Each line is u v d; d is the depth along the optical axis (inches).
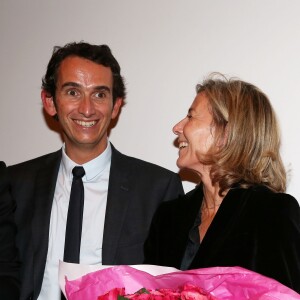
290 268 45.0
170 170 70.5
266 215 48.3
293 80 64.7
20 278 61.4
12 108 81.5
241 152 52.3
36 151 79.9
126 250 61.6
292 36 64.8
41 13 79.8
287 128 64.9
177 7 71.2
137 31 73.6
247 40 67.1
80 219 63.7
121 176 66.1
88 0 76.7
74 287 36.8
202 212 56.1
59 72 63.7
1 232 58.3
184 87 70.7
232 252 48.2
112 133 75.3
